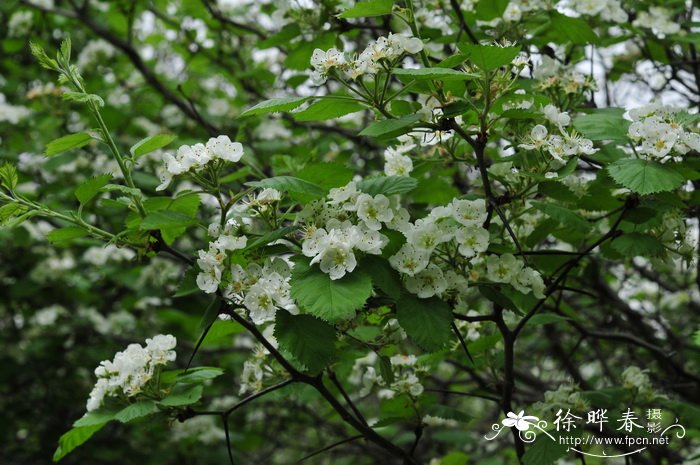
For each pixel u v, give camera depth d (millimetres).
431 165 3361
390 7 2762
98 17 7562
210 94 7566
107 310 7859
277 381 3291
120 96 6648
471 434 6270
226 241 2576
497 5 3604
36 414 7285
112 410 2977
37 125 6473
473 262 3084
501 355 3646
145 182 5129
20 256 7234
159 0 6453
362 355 3170
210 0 6008
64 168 5852
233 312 2727
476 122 3037
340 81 2662
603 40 4152
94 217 6000
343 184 2855
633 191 2615
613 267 5496
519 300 3168
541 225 3195
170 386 2986
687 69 5031
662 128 2701
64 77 3021
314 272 2385
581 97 3520
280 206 2799
